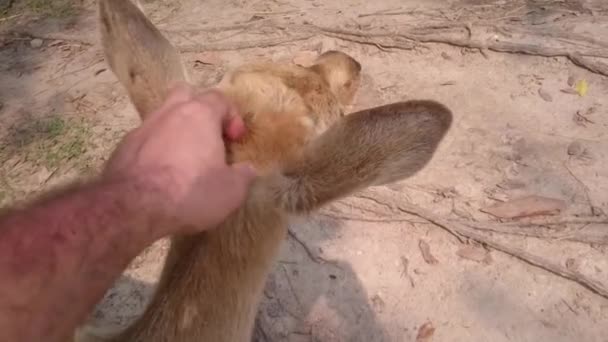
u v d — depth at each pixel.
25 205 0.31
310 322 0.68
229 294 0.42
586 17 0.96
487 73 0.91
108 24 0.45
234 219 0.41
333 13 1.04
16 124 0.93
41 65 1.03
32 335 0.28
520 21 0.97
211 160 0.35
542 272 0.69
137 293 0.71
